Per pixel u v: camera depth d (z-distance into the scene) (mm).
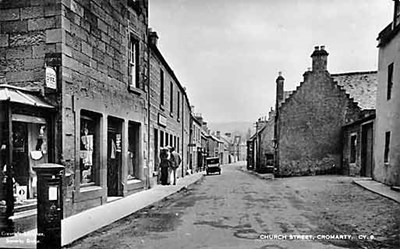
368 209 10523
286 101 27094
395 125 15008
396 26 14781
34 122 8680
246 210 11219
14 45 9492
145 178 16344
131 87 14125
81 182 10891
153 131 17672
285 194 15680
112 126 13211
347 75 29938
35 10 9453
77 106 10094
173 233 7977
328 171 26438
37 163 8844
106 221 8984
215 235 7770
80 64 10320
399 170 14438
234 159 108750
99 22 11586
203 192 16922
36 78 9359
